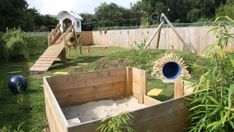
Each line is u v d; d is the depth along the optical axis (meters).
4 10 20.58
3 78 7.66
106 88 4.69
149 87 5.59
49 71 8.55
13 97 5.27
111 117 2.12
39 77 7.54
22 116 4.10
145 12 32.53
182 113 2.60
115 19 37.03
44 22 31.80
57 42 11.11
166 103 2.46
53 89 4.14
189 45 9.92
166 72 6.62
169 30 11.60
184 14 30.56
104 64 7.79
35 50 14.66
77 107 4.31
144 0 32.84
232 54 2.36
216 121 2.21
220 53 2.27
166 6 30.70
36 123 3.80
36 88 5.97
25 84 5.61
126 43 16.91
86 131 2.02
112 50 15.55
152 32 13.23
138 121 2.28
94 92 4.58
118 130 2.02
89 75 4.47
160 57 7.41
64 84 4.25
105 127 2.07
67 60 11.17
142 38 14.41
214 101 2.29
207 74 2.48
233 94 2.27
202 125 2.33
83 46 19.28
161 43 12.23
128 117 2.18
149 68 6.97
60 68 9.10
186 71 6.14
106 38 20.17
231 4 22.58
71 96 4.36
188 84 3.45
